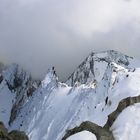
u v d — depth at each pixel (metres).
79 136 139.38
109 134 146.62
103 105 199.25
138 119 150.62
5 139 125.31
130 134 145.62
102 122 176.38
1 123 134.12
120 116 155.12
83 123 150.88
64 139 153.38
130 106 158.25
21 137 133.50
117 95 181.38
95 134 144.38
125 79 188.62
